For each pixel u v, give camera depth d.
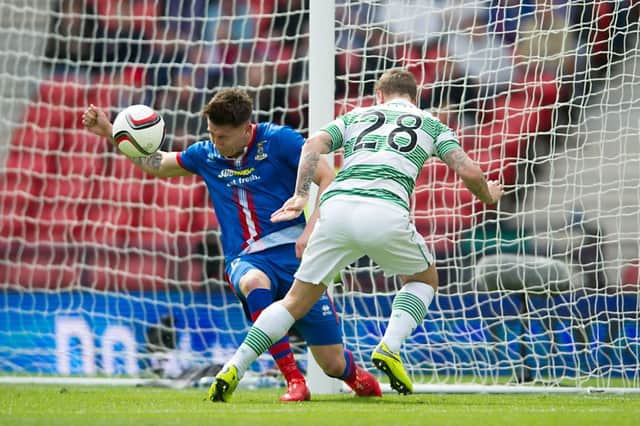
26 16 37.38
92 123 17.39
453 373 27.77
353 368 17.55
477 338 27.89
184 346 29.12
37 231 35.09
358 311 28.89
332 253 14.97
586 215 31.30
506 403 16.36
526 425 11.55
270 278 16.59
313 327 16.86
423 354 26.58
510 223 31.58
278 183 16.81
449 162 15.33
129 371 28.20
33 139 37.28
